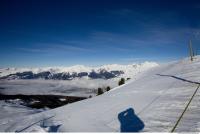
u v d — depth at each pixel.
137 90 19.19
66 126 9.04
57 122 10.17
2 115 26.75
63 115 12.16
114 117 9.74
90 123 9.18
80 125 8.98
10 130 10.34
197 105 9.90
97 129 8.15
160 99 12.55
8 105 38.47
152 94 15.11
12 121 13.98
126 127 7.98
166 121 8.06
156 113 9.43
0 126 12.27
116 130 7.78
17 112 30.17
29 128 9.61
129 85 27.48
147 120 8.50
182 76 21.67
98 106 13.91
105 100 16.84
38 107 71.44
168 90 15.30
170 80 20.88
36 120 12.03
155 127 7.55
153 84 20.95
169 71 31.59
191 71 23.86
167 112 9.35
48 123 10.27
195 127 7.04
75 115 11.48
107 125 8.57
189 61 38.59
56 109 16.30
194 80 17.34
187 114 8.66
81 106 15.42
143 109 10.56
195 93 12.62
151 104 11.48
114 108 12.02
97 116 10.45
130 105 12.10
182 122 7.72
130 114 9.90
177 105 10.38
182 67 31.78
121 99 15.68
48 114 13.85
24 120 13.09
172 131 6.93
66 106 17.69
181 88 15.11
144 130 7.36
